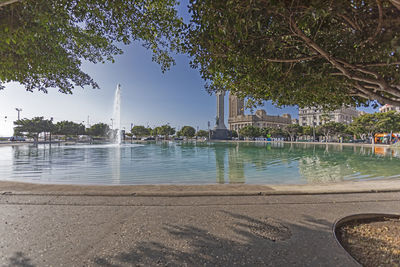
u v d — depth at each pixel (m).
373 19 2.84
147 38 5.14
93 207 4.34
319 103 5.26
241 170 11.12
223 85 5.35
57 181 8.08
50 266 2.32
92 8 4.21
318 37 3.46
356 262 2.42
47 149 26.72
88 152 22.30
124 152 22.78
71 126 66.44
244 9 2.50
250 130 77.94
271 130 82.31
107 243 2.85
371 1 2.69
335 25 3.22
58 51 5.04
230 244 2.84
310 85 3.71
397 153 22.62
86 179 8.52
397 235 3.21
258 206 4.50
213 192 5.37
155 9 4.76
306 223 3.58
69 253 2.59
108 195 5.19
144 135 102.94
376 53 3.08
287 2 2.49
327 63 3.35
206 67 4.39
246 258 2.50
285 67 3.50
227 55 3.56
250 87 4.77
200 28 3.33
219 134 69.81
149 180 8.41
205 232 3.21
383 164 13.73
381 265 2.41
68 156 18.00
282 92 4.04
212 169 11.38
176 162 14.40
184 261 2.43
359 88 3.59
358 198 5.16
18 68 4.36
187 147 33.81
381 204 4.68
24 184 6.11
